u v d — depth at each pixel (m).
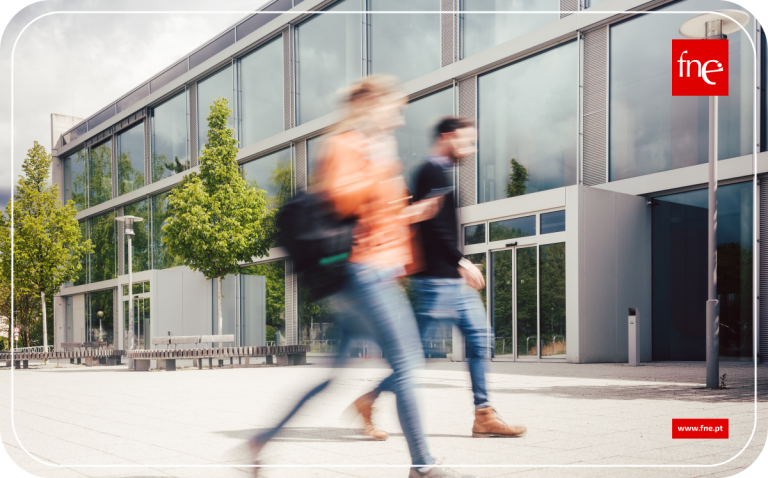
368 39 19.17
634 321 12.39
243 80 23.41
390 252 3.04
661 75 13.39
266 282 21.77
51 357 17.84
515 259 14.77
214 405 6.50
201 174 19.52
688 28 7.61
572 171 14.80
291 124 21.28
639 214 13.95
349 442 4.02
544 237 14.02
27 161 23.53
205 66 24.45
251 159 23.06
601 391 6.95
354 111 3.08
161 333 20.20
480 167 16.45
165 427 4.93
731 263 12.70
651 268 14.05
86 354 17.83
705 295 13.09
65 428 4.99
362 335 2.98
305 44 21.12
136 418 5.54
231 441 4.23
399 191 3.10
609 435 4.16
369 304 2.90
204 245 18.88
